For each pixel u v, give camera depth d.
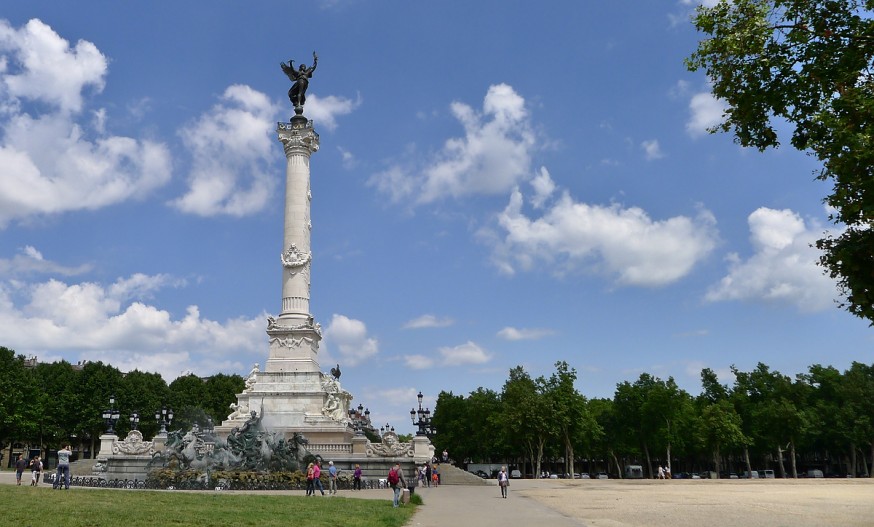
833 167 16.78
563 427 92.44
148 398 99.31
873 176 16.09
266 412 62.34
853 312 17.97
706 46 19.80
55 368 102.94
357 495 39.91
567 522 25.81
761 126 19.97
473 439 113.19
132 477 54.50
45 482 47.81
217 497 32.56
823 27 18.22
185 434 55.66
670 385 98.50
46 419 93.44
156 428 98.31
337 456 56.47
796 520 26.73
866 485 59.03
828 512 30.44
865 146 15.98
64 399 95.62
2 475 59.09
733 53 18.92
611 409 106.81
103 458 57.94
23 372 91.75
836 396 104.06
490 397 113.12
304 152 69.31
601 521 26.36
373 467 54.81
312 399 62.66
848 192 16.83
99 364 101.94
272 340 65.25
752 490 50.03
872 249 17.08
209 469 46.12
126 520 21.67
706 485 60.47
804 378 105.56
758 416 100.25
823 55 17.86
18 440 90.62
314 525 22.16
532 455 99.06
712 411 96.12
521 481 70.88
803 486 57.12
